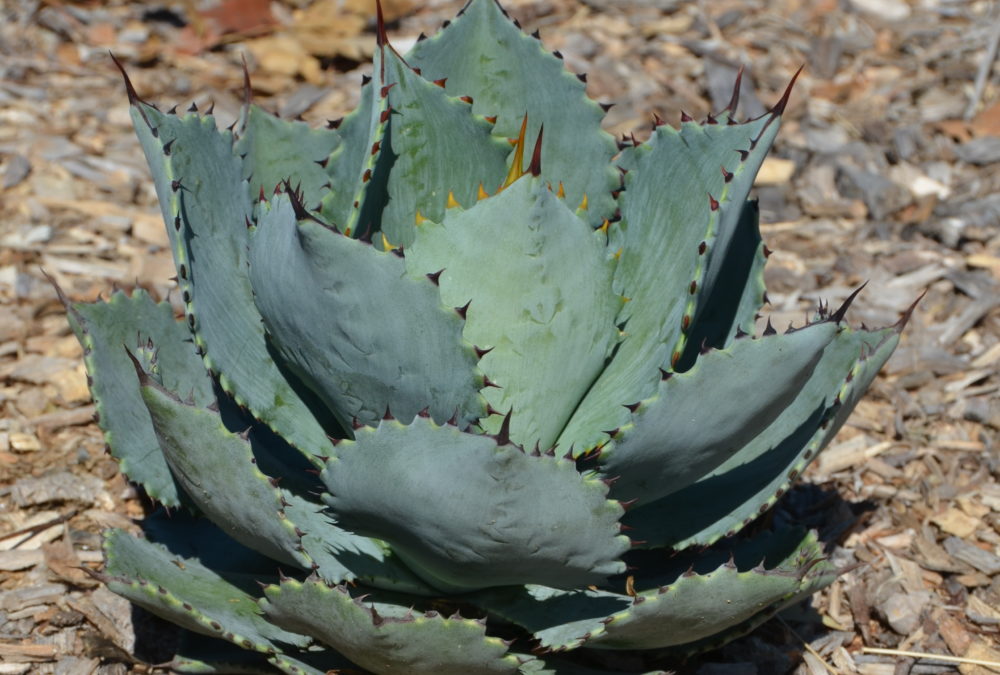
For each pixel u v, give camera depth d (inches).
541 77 145.7
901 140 259.3
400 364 113.3
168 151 119.4
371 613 104.7
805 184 248.4
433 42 146.6
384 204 139.0
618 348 137.0
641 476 119.3
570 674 123.0
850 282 221.8
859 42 294.2
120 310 135.0
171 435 110.8
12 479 170.6
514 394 124.3
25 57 272.2
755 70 281.6
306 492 132.5
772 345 108.1
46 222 225.9
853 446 183.8
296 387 131.4
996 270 222.8
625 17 299.4
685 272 134.0
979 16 302.2
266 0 285.6
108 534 122.8
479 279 121.8
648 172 140.6
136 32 285.0
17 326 201.2
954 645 150.3
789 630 151.6
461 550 109.7
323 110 264.7
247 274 134.0
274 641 120.6
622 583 131.9
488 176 141.9
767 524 166.6
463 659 108.6
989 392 195.6
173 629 147.5
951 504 174.2
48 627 147.6
